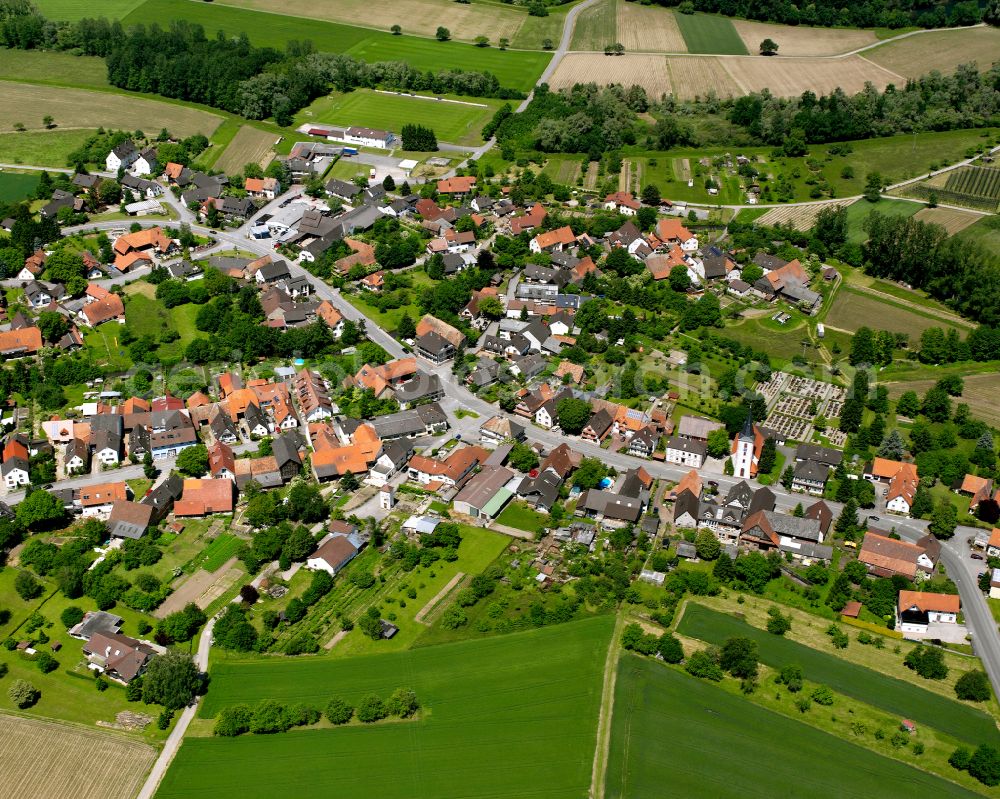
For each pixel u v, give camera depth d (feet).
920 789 586.45
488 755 605.31
